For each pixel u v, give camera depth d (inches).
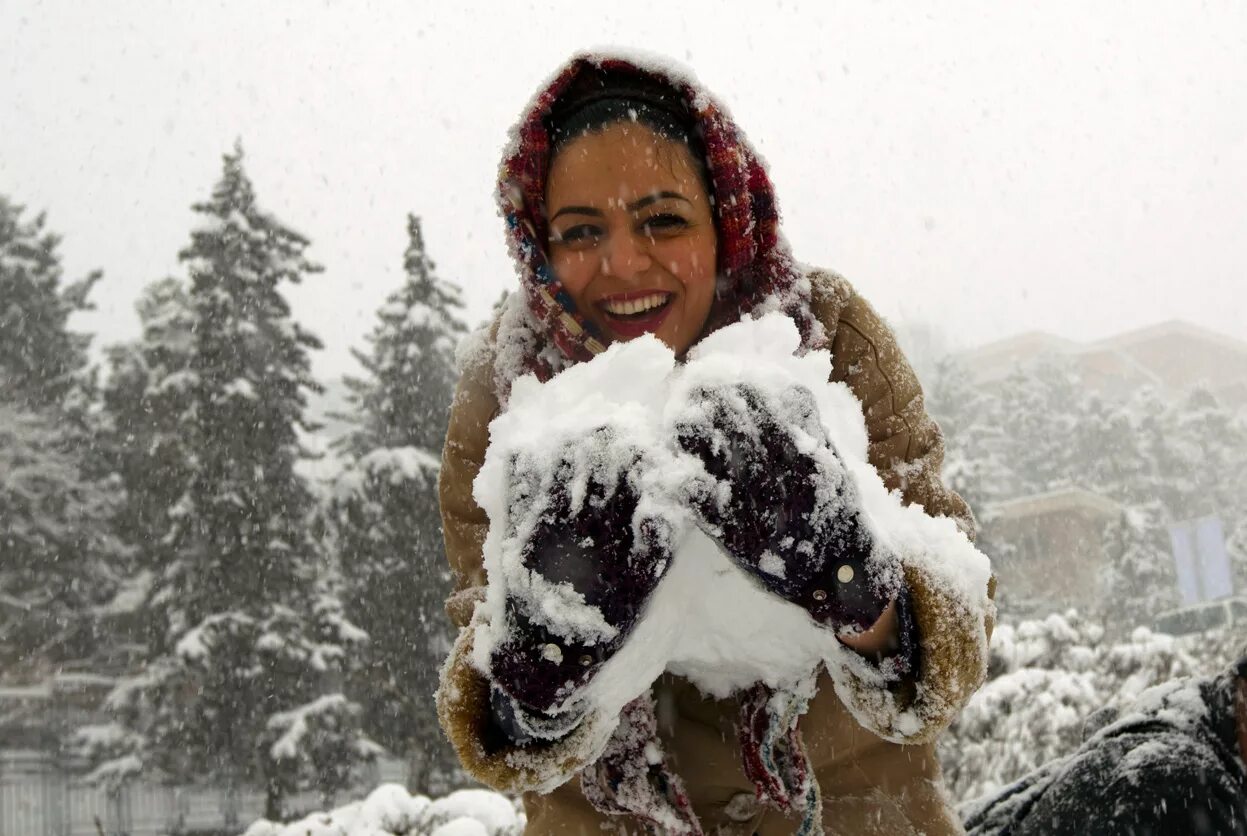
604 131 69.2
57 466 1300.4
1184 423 2581.2
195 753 964.0
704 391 42.1
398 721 991.0
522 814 199.5
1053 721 300.4
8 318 1347.2
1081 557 2043.6
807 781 56.9
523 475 42.3
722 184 69.8
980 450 2310.5
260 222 1109.7
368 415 1153.4
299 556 1029.2
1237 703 78.2
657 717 63.8
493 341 74.7
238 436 1031.6
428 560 1008.2
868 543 42.2
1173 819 77.0
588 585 40.8
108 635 1255.5
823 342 68.5
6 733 1178.0
